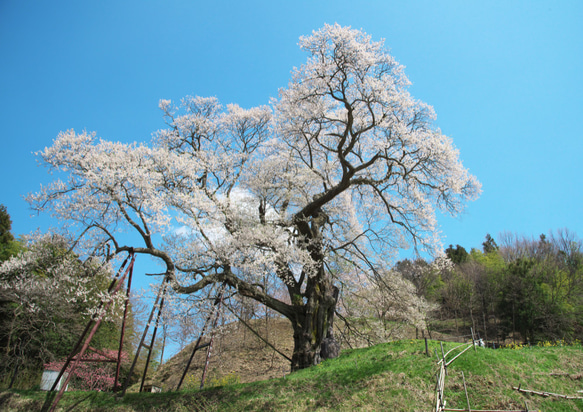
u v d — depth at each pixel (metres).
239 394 11.39
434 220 15.12
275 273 15.23
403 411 8.85
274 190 17.20
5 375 16.80
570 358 11.08
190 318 13.23
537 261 36.12
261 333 25.31
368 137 16.94
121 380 22.11
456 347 11.47
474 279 36.00
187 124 17.55
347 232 18.53
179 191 13.70
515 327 30.33
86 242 12.90
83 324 20.19
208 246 13.65
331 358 14.03
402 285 17.12
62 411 11.23
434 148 13.52
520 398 8.84
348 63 13.45
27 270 14.83
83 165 12.05
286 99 15.59
